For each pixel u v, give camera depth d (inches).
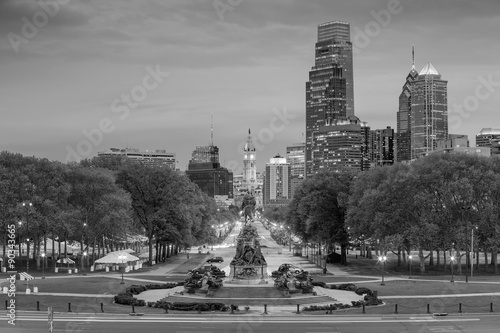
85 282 5265.8
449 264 7568.9
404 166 7396.7
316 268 7204.7
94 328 3474.4
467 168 6697.8
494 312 3964.1
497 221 6422.2
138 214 7800.2
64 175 6948.8
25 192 6496.1
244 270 4985.2
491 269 6830.7
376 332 3417.8
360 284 5344.5
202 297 4515.3
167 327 3518.7
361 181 7342.5
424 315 3900.1
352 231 6948.8
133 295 4665.4
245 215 5334.6
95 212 6943.9
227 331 3415.4
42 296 4485.7
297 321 3715.6
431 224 6205.7
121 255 6466.5
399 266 7135.8
